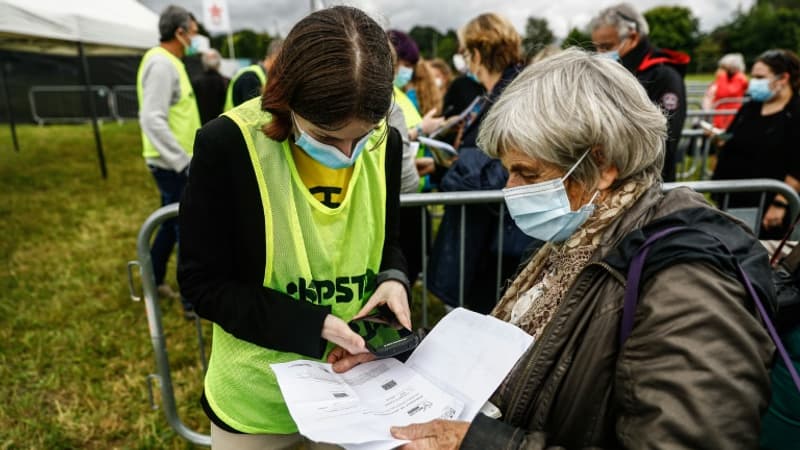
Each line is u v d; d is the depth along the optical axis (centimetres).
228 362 113
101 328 327
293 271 105
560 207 94
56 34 514
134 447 230
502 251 221
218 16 817
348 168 108
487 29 243
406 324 112
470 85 367
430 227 321
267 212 99
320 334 102
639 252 82
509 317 113
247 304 102
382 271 125
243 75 351
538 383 90
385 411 97
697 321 70
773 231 311
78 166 861
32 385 272
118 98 1515
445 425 88
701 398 67
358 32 84
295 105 85
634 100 88
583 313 88
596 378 84
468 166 221
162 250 350
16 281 395
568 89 88
